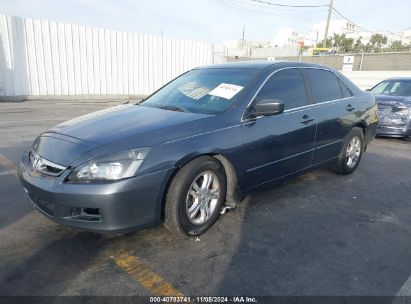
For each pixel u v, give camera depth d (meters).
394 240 3.21
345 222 3.56
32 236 3.08
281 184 4.23
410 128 7.67
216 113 3.36
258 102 3.55
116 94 17.22
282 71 4.00
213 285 2.48
